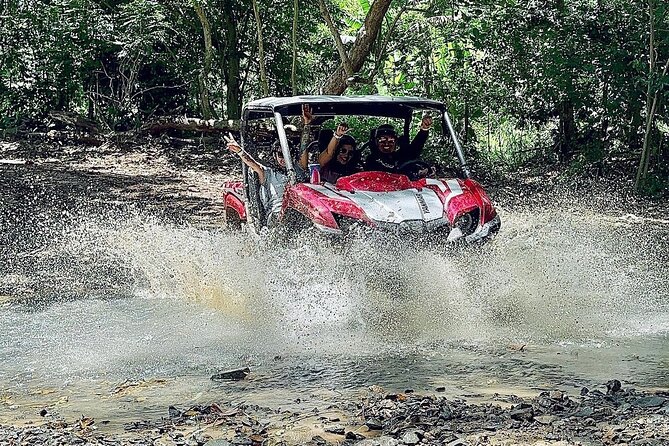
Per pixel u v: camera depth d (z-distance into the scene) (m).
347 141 8.59
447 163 9.62
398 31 22.31
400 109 9.17
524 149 21.27
